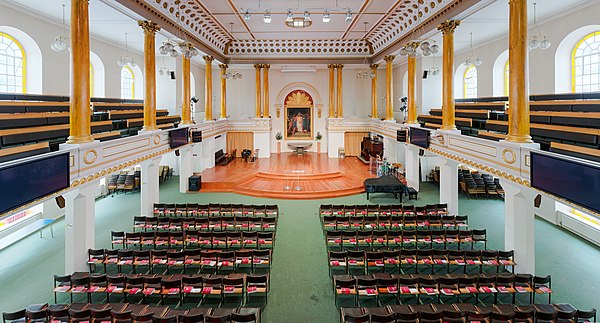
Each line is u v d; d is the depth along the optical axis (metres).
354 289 7.61
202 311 6.74
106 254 9.01
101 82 16.02
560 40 11.91
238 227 12.44
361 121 25.23
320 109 27.31
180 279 7.58
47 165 7.02
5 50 11.27
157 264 9.27
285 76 27.14
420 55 20.06
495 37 15.59
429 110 19.47
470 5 10.48
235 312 6.74
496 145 9.05
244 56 23.28
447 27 11.91
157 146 12.95
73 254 8.69
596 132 7.11
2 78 11.20
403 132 16.58
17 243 11.30
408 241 10.32
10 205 6.04
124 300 7.86
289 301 7.89
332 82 24.70
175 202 15.95
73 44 8.30
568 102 9.73
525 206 8.55
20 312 6.25
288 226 12.84
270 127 25.42
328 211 13.70
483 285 7.65
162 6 12.77
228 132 25.42
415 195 16.27
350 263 8.80
